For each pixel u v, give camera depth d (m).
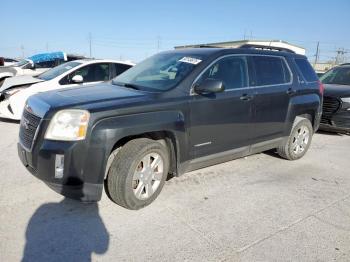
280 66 5.26
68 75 7.83
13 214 3.44
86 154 3.15
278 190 4.41
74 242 3.01
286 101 5.21
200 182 4.52
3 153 5.39
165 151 3.77
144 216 3.52
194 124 3.93
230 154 4.56
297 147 5.72
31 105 3.59
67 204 3.69
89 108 3.20
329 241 3.25
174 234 3.22
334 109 7.59
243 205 3.91
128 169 3.41
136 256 2.86
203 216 3.60
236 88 4.44
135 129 3.37
